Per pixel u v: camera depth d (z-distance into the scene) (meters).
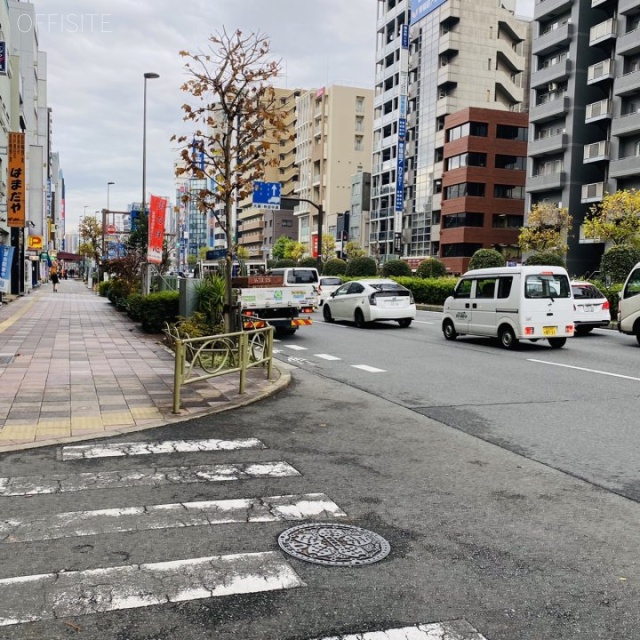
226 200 11.35
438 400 8.16
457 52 55.81
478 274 14.84
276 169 96.44
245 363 8.19
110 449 5.67
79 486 4.67
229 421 6.86
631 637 2.77
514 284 13.62
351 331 18.06
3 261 13.74
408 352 13.27
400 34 62.81
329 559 3.49
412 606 3.00
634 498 4.57
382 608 2.97
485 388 9.03
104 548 3.59
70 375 9.31
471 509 4.32
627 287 14.77
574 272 40.88
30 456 5.43
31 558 3.45
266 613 2.91
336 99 80.25
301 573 3.32
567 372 10.50
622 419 7.07
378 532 3.90
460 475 5.07
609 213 31.09
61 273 99.94
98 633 2.74
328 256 66.56
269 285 15.20
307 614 2.91
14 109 35.97
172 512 4.17
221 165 11.36
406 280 34.00
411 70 61.81
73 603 2.97
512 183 52.94
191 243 132.25
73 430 6.23
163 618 2.86
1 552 3.52
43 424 6.43
